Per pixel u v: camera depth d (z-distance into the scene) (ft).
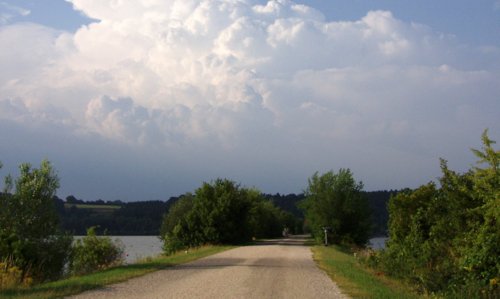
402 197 77.25
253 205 193.98
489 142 48.19
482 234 46.88
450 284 50.39
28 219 75.36
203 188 169.99
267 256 98.63
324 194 192.24
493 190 47.29
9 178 76.54
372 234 198.08
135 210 359.05
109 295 44.09
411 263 58.29
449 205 56.54
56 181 78.43
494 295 45.24
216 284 52.70
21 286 51.29
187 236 165.78
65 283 51.65
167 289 48.44
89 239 83.05
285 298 43.98
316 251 119.75
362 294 46.62
